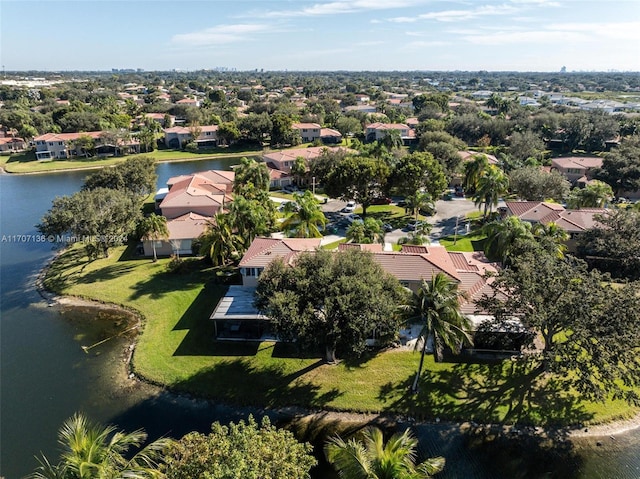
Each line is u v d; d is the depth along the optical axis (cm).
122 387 3734
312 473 2950
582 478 2927
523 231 5216
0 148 14188
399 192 7906
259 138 15712
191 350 4141
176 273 5684
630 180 8481
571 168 10412
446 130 15112
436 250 5266
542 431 3275
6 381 3816
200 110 18725
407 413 3419
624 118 15038
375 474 1994
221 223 5503
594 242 5472
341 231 7181
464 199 9231
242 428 2311
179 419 3397
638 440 3216
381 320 3347
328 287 3466
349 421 3366
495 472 2961
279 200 9031
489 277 4194
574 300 3203
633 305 3173
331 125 18025
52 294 5325
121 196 6016
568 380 3700
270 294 3619
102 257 6288
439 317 3309
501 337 3988
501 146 13012
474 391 3616
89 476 1864
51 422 3362
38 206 8944
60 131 14425
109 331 4547
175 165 13225
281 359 3994
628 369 3086
